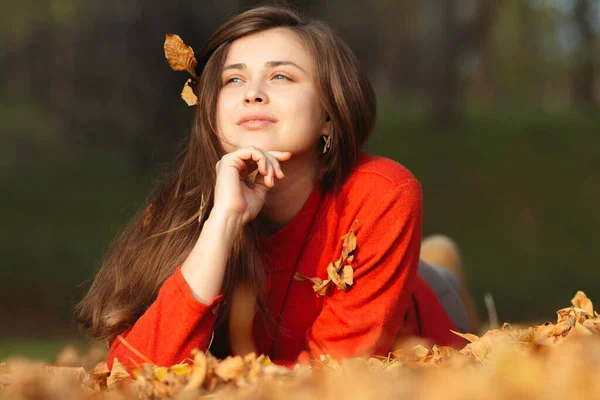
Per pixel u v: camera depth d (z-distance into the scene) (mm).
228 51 3307
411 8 39156
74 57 21672
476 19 27656
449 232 20906
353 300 3127
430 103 29281
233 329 3285
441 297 4277
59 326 12234
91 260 15562
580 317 2590
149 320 2885
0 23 30031
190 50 3357
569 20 39938
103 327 3320
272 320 3252
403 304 3236
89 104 21172
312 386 2051
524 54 49594
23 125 28203
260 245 3328
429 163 25047
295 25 3352
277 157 3064
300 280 3283
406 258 3215
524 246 19844
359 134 3371
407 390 1843
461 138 27594
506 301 15266
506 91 50938
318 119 3242
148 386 2111
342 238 3197
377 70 44219
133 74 17406
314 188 3285
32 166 22828
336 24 30656
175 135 17469
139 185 20312
